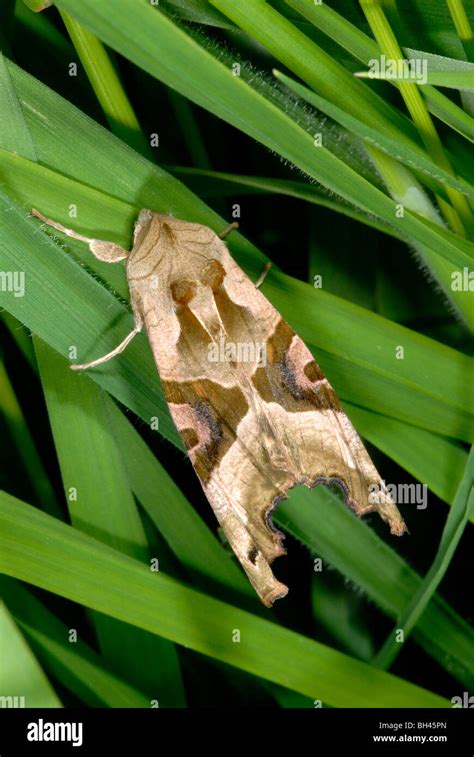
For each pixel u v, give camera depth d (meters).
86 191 0.09
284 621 0.11
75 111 0.09
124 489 0.10
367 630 0.11
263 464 0.09
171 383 0.09
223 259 0.09
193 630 0.09
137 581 0.09
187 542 0.10
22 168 0.09
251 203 0.12
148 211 0.09
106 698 0.10
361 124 0.08
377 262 0.11
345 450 0.09
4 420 0.11
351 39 0.09
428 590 0.09
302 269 0.12
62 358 0.09
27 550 0.09
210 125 0.12
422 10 0.10
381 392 0.10
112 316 0.09
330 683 0.09
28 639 0.10
